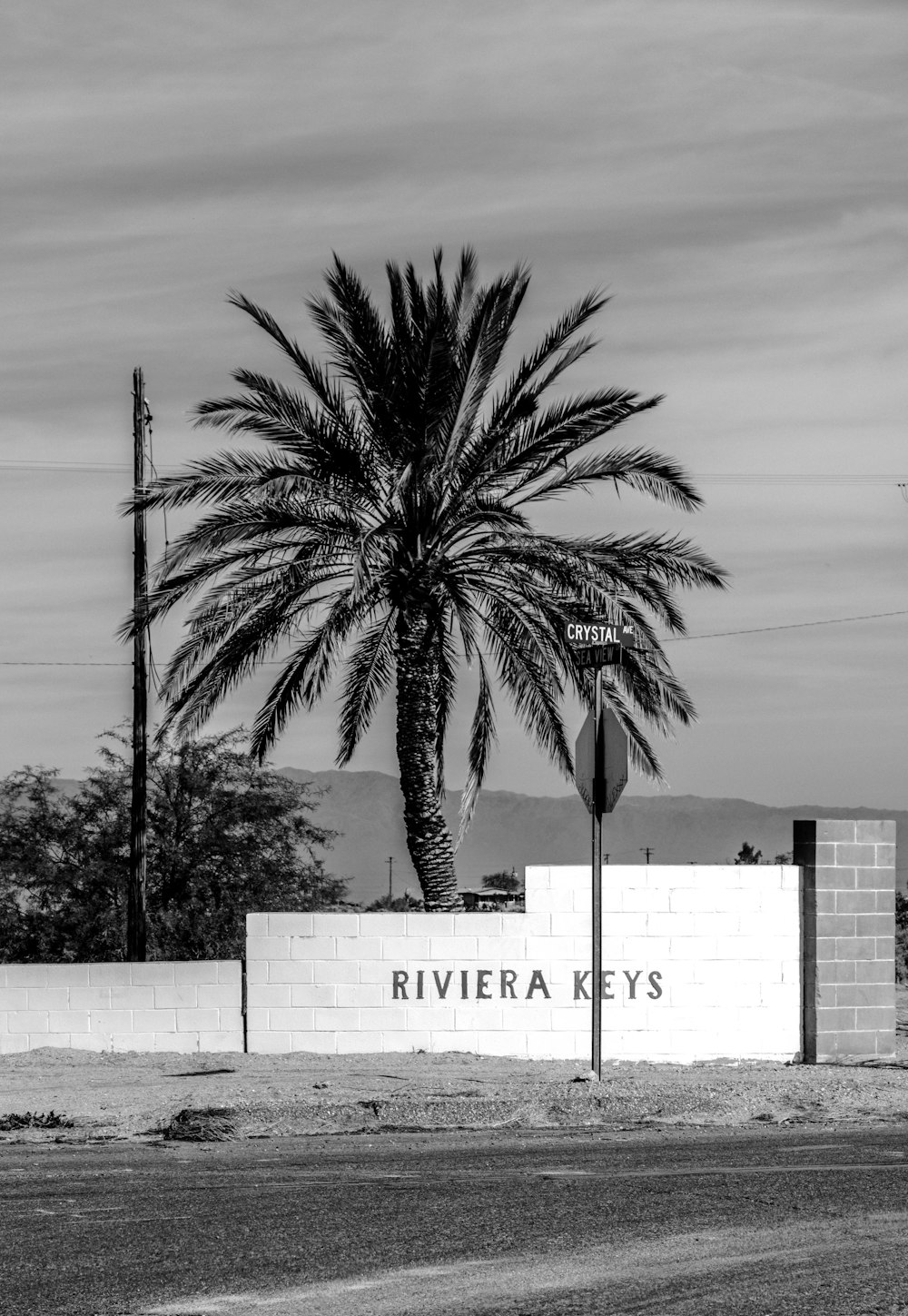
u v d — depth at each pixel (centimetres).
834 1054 1831
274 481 2034
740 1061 1819
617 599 2155
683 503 2150
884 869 1867
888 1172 1075
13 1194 987
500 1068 1700
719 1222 909
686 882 1836
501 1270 799
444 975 1822
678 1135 1260
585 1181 1038
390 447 2161
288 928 1820
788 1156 1143
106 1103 1414
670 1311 725
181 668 2159
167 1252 834
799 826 1866
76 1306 728
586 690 2153
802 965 1847
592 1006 1548
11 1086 1555
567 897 1833
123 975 1814
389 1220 911
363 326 2123
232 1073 1653
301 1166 1098
